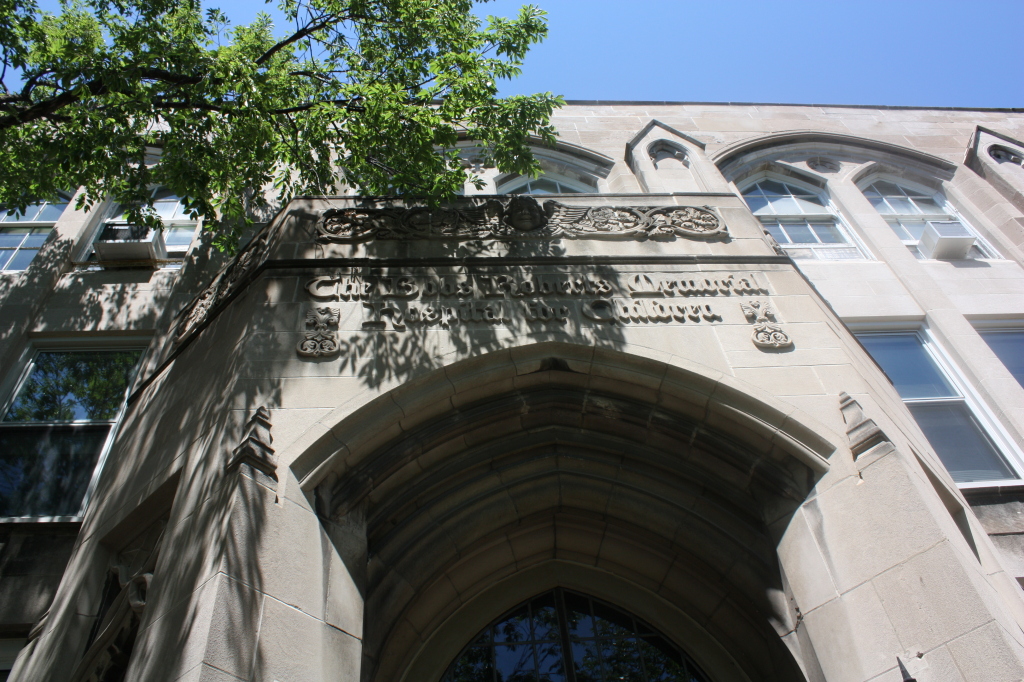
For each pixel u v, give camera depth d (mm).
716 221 9195
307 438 6148
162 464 6941
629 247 8773
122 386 10398
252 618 4879
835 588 5910
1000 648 4926
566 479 7492
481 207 9047
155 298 11547
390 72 10242
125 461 7820
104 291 11648
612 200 9492
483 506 7250
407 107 9328
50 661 6219
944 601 5297
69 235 12453
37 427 9773
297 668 4891
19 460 9336
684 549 7305
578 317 7703
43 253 12086
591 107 16406
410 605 6836
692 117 16484
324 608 5375
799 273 8562
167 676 4562
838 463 6445
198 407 7035
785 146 15945
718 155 15156
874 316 11914
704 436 7098
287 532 5512
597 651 7320
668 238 8945
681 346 7422
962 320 11789
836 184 15016
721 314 7855
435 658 7098
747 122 16531
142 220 9844
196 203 9500
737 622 7168
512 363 7191
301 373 6801
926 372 11359
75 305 11391
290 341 7121
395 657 6742
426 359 7035
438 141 9625
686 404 7160
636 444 7453
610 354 7289
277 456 5977
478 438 7266
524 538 7645
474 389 7062
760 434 6832
